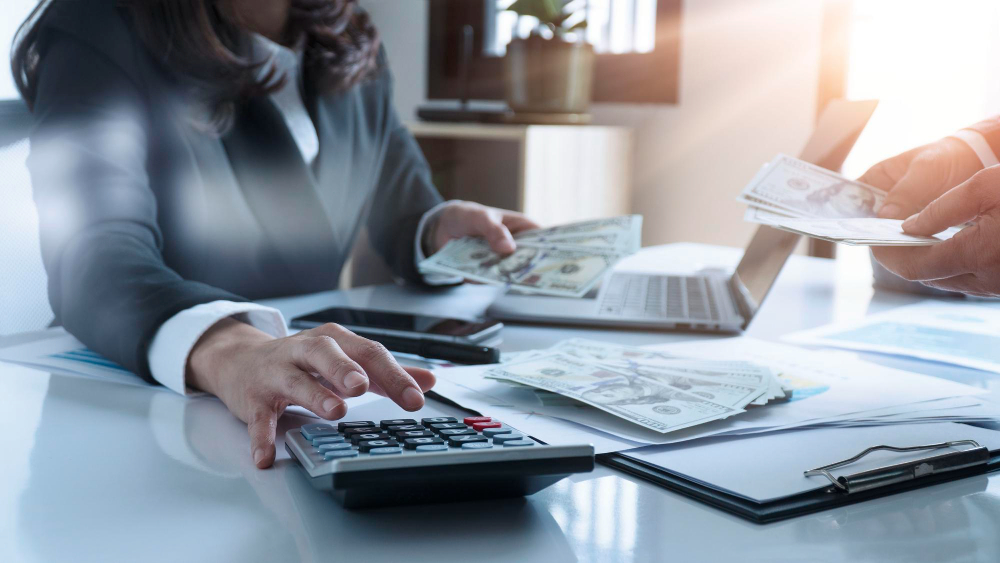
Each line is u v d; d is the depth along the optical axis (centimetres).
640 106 244
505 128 213
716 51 225
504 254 98
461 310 94
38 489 39
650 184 245
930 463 42
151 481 40
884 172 78
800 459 43
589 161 228
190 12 100
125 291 64
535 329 83
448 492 37
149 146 100
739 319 82
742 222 227
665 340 78
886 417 51
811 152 91
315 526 35
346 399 54
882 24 196
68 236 74
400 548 33
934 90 190
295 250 117
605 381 55
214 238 109
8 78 192
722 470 41
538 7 221
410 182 132
